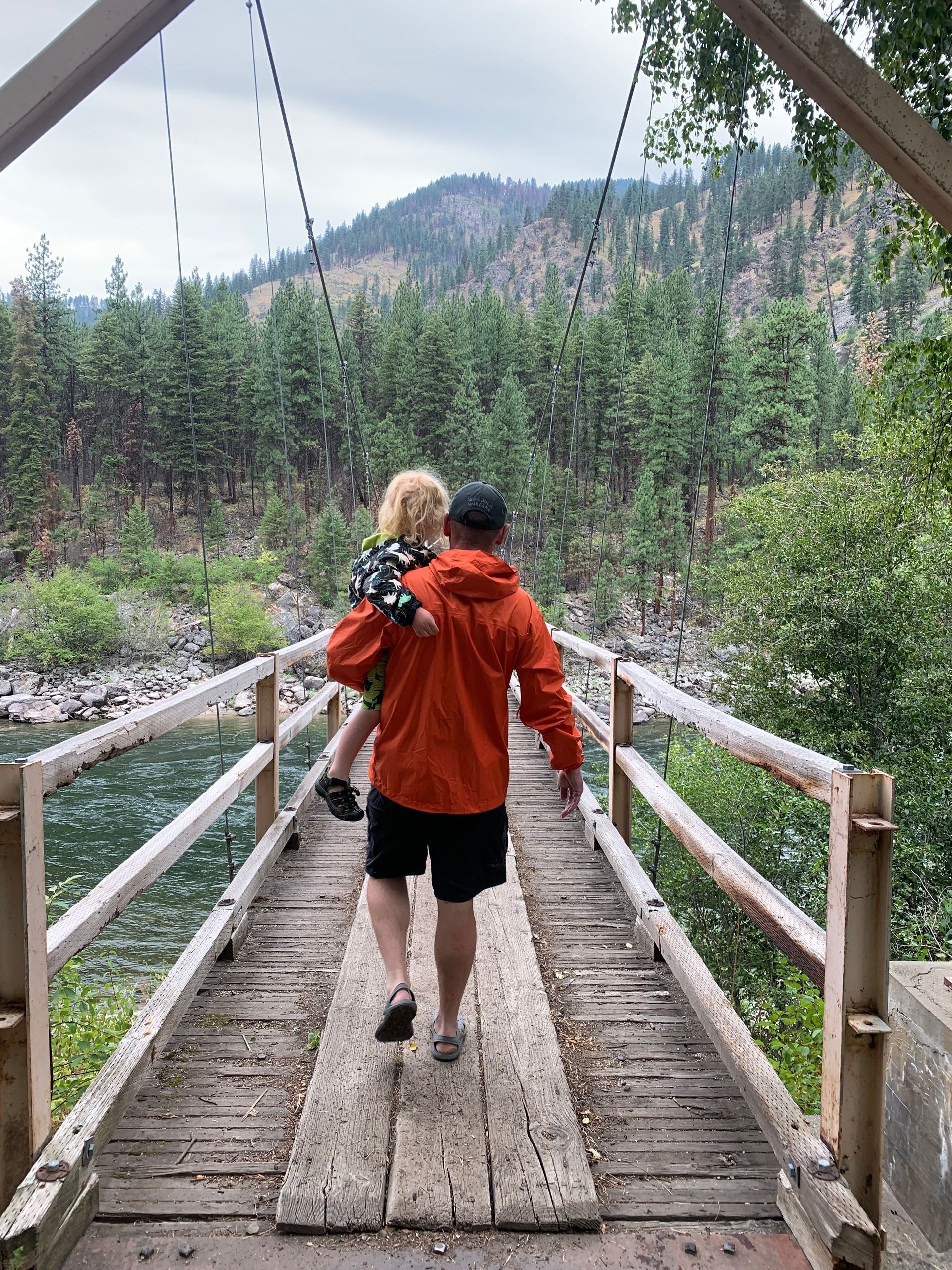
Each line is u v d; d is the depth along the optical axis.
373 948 2.91
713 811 12.45
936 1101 1.86
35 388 60.94
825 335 63.12
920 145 1.90
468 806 2.02
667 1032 2.57
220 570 52.00
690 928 12.05
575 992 2.83
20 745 31.47
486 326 85.62
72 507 67.62
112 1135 1.95
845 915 1.53
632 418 67.06
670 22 6.80
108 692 39.44
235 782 3.24
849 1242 1.47
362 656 2.06
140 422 73.06
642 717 29.89
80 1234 1.63
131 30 1.71
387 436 66.56
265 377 72.44
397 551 2.07
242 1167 1.87
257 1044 2.45
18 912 1.54
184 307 5.15
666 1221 1.72
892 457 10.43
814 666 14.87
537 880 3.95
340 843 4.54
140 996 5.75
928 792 12.05
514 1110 2.02
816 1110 3.60
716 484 62.44
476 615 2.01
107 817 18.44
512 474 59.53
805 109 6.74
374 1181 1.75
